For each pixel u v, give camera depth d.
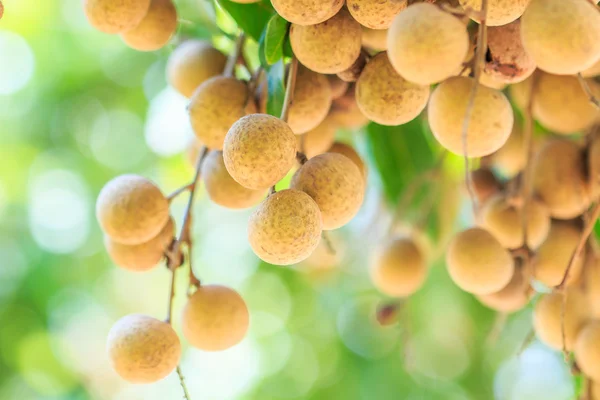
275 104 0.50
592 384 0.53
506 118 0.45
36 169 1.06
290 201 0.45
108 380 1.15
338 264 0.93
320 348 1.04
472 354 0.94
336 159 0.46
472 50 0.48
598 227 0.58
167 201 0.51
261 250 0.45
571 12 0.43
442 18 0.43
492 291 0.52
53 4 1.00
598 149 0.54
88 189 1.07
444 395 0.94
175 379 1.15
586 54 0.43
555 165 0.56
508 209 0.56
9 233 1.08
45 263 1.07
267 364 1.08
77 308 1.12
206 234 1.08
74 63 1.03
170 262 0.52
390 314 0.62
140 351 0.49
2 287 1.06
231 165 0.45
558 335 0.54
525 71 0.48
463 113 0.44
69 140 1.05
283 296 1.06
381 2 0.45
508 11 0.44
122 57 1.02
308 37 0.47
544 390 0.97
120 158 1.06
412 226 0.65
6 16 0.99
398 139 0.67
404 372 0.94
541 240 0.56
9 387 1.08
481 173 0.60
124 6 0.51
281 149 0.45
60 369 1.11
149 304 1.19
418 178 0.62
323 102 0.50
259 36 0.53
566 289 0.53
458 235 0.52
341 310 1.03
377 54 0.48
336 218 0.46
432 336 0.95
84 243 1.09
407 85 0.47
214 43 0.62
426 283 0.89
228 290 0.51
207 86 0.50
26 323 1.07
